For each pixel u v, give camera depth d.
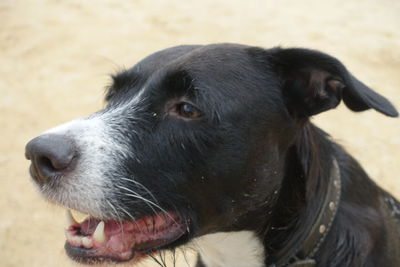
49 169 0.76
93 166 0.77
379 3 2.39
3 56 1.97
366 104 0.78
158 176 0.78
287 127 0.82
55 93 1.71
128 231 0.80
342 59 1.84
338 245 0.82
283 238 0.83
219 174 0.79
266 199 0.82
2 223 1.22
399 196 1.22
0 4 2.45
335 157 0.86
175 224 0.80
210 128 0.78
